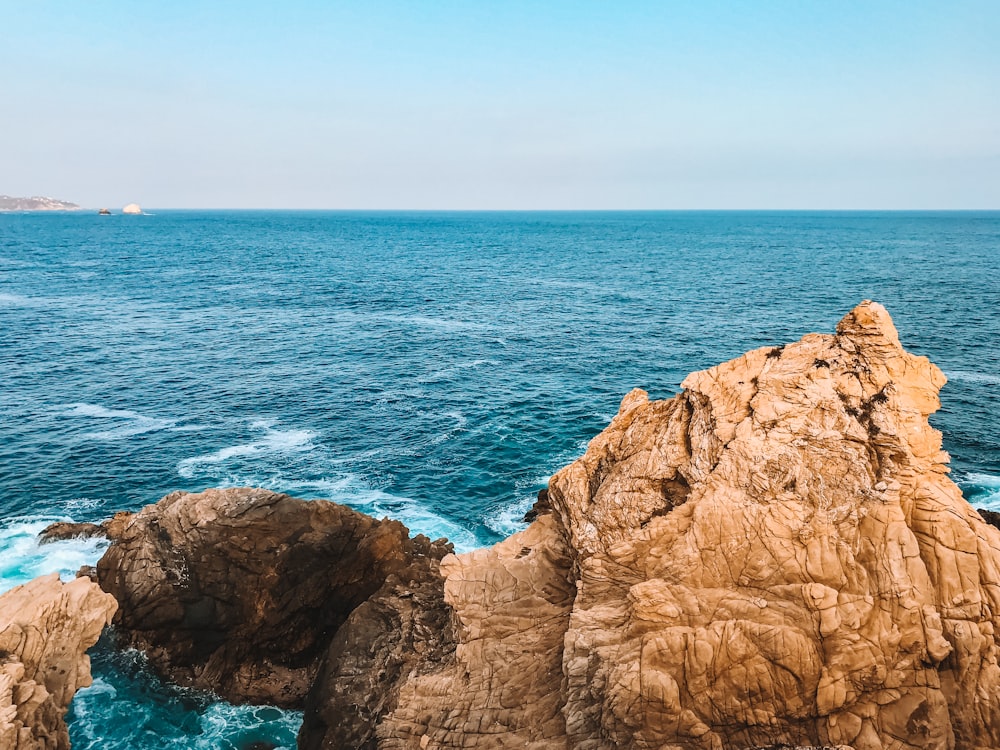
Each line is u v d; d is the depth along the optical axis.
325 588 28.62
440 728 19.44
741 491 19.05
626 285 120.25
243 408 54.94
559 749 17.62
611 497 21.66
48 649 19.70
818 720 16.36
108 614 21.28
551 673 19.91
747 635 16.83
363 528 29.97
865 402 19.52
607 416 53.22
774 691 16.50
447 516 38.34
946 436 47.41
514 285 121.50
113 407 54.75
